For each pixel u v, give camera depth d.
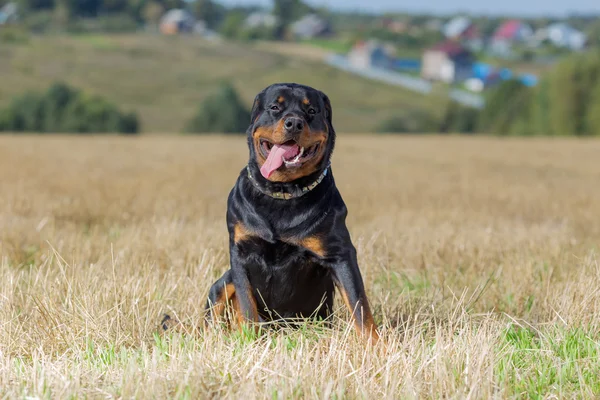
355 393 3.78
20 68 110.62
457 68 153.50
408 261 7.40
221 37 186.00
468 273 6.93
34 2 189.75
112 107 79.25
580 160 30.16
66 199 12.02
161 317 5.41
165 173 19.09
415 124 92.12
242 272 5.00
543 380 4.13
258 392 3.75
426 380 4.00
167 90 108.38
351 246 4.90
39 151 27.44
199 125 83.75
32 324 5.01
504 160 29.20
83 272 6.07
